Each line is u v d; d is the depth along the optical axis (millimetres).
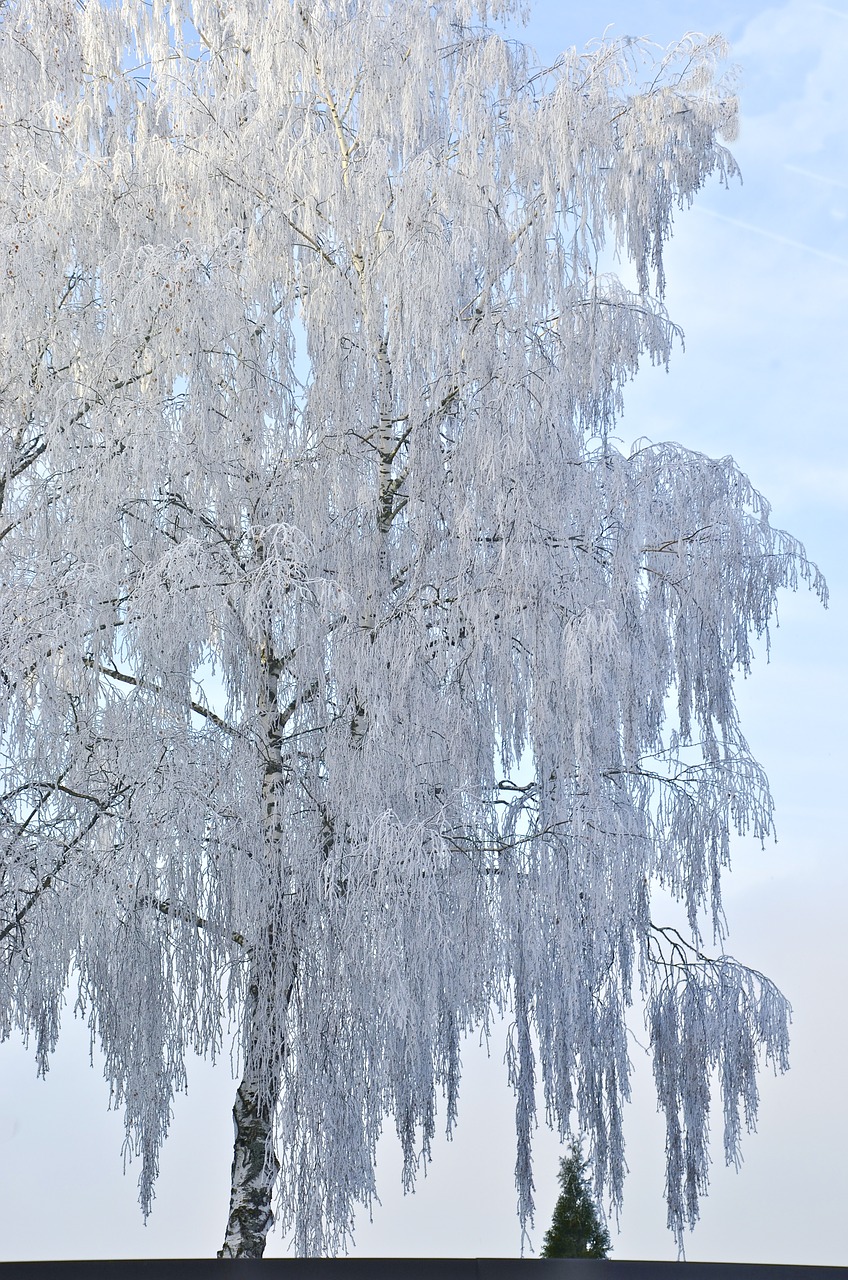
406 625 9211
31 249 9352
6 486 9992
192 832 8461
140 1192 9188
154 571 8484
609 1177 9945
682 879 10125
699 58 10461
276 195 10328
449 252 9328
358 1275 7215
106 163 10125
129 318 9438
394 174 10359
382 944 8141
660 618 10000
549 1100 9727
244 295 9570
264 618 8531
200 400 9359
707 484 10289
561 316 9922
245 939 9164
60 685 8547
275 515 9609
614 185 10172
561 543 9453
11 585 8523
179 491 9500
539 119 10094
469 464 9391
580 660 8625
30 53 10875
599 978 10000
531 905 9016
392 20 10695
